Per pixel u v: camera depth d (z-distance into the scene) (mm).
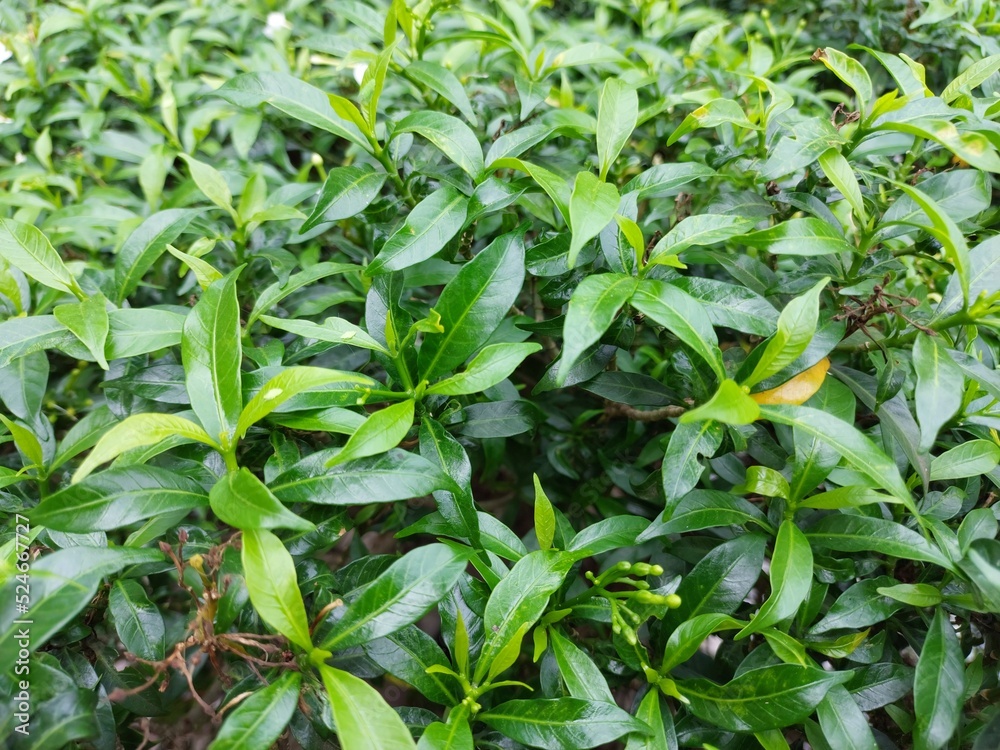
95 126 2586
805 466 1427
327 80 2715
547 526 1421
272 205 2016
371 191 1631
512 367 1347
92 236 2289
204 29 2906
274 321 1434
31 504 1608
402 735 1104
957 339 1631
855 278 1633
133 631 1388
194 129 2549
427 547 1232
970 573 1233
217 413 1271
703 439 1293
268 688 1145
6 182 2576
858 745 1283
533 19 2812
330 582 1463
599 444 2352
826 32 3152
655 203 2160
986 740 1304
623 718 1211
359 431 1227
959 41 2600
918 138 2018
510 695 1499
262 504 1100
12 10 2898
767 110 1782
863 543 1393
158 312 1502
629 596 1384
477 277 1426
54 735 1159
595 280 1244
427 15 1987
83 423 1674
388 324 1409
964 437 1695
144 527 1494
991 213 1916
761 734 1351
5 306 1792
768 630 1371
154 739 1882
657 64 2564
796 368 1360
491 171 1637
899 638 1774
